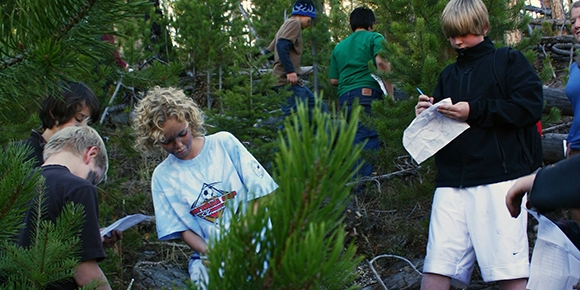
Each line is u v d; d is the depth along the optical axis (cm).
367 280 455
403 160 560
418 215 508
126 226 272
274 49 674
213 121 530
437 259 312
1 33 124
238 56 602
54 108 269
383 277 456
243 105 530
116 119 580
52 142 233
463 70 331
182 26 714
